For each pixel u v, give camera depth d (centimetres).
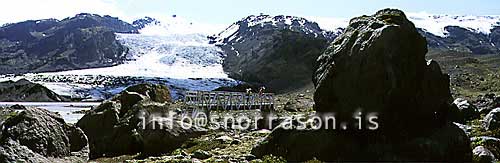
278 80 12700
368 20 1834
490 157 1656
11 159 1180
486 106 3197
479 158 1648
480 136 1950
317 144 1706
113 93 10238
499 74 8669
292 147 1734
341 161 1653
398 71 1683
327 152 1689
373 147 1675
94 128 2525
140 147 2336
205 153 1909
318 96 1803
